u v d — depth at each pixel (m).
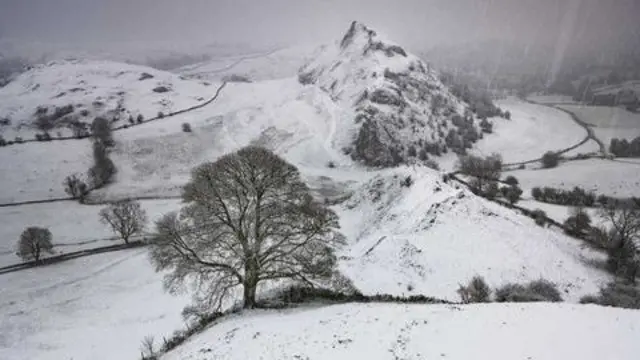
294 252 20.33
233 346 15.56
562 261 42.38
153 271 52.19
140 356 26.98
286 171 20.84
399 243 41.53
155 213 80.50
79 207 85.06
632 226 47.62
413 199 53.94
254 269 20.22
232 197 19.94
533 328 14.02
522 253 42.28
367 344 14.28
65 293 46.66
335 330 15.73
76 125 134.00
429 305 17.84
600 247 49.66
